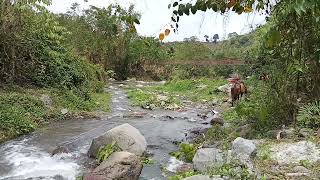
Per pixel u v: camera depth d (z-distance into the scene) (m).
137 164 7.74
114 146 8.91
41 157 9.08
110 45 32.19
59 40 17.78
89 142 10.44
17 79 15.55
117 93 21.50
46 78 16.19
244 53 22.17
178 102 18.41
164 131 12.17
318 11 4.84
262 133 8.62
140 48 33.41
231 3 5.35
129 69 34.03
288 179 5.86
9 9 14.06
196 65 29.06
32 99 13.35
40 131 11.60
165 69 34.44
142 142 9.72
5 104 12.03
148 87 25.88
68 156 9.18
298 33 7.84
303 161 6.45
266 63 11.36
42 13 16.70
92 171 7.58
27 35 15.76
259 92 10.61
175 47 33.00
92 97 17.86
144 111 16.17
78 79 17.42
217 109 16.36
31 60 16.05
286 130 8.01
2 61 14.94
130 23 5.73
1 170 8.10
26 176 7.77
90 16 31.66
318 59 8.09
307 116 8.02
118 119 14.02
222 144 8.48
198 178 6.11
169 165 8.62
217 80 25.03
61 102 14.82
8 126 10.85
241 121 11.04
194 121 13.88
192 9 5.50
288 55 8.37
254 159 6.83
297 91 8.80
